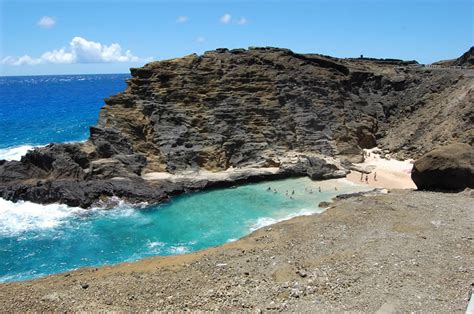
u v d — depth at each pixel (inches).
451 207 1401.3
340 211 1444.4
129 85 2444.6
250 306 852.0
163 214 1691.7
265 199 1840.6
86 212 1712.6
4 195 1813.5
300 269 999.6
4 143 2967.5
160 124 2274.9
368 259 1034.7
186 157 2166.6
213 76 2522.1
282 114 2466.8
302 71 2755.9
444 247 1087.6
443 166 1612.9
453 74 2637.8
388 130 2699.3
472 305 796.6
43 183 1830.7
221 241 1424.7
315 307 838.5
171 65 2512.3
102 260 1310.3
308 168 2151.8
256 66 2674.7
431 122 2420.0
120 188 1843.0
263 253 1127.0
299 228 1310.3
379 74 2925.7
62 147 1973.4
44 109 4881.9
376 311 813.9
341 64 2957.7
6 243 1437.0
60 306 890.1
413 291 879.7
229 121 2352.4
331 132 2480.3
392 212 1380.4
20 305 903.1
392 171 2187.5
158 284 971.9
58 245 1422.2
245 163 2230.6
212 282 967.6
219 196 1895.9
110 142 2085.4
